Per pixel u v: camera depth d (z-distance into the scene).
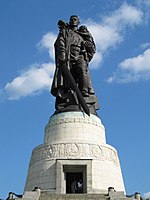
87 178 43.59
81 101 49.22
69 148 45.56
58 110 49.78
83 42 52.75
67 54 51.38
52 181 43.88
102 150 46.25
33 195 37.38
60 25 53.72
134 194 38.19
